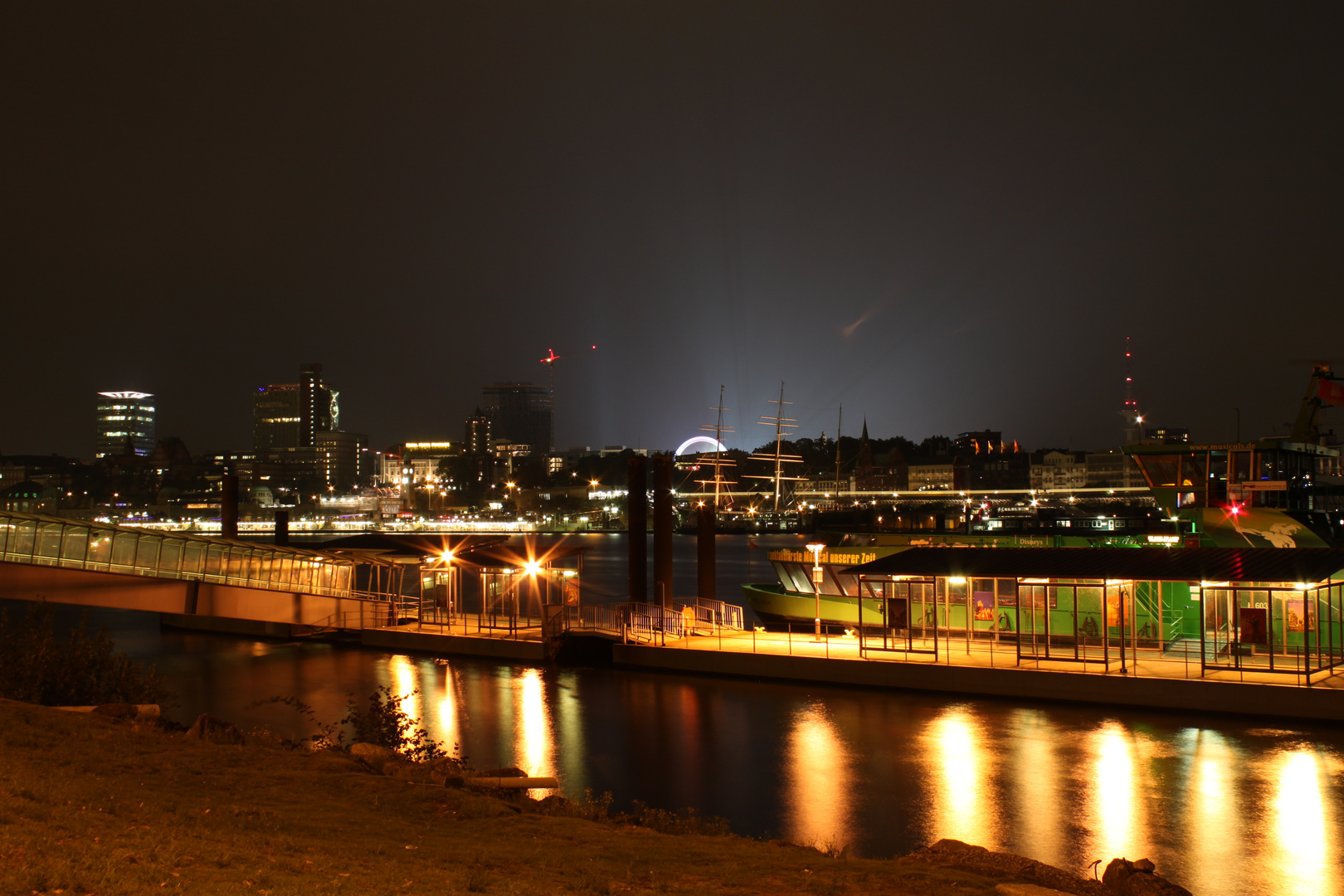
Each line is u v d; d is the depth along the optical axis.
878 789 34.19
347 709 48.88
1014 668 48.22
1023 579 49.91
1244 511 58.28
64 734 24.03
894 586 63.50
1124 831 29.47
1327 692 41.25
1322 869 26.38
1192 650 53.12
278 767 23.45
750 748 40.00
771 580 152.12
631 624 63.06
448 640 66.12
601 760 38.75
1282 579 43.84
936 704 46.88
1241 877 25.89
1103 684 45.44
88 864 14.02
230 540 76.25
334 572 77.44
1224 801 32.03
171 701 48.94
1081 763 36.50
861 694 49.72
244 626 77.50
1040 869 18.88
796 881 17.45
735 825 30.69
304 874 15.09
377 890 14.62
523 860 17.64
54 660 35.03
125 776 20.92
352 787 22.06
